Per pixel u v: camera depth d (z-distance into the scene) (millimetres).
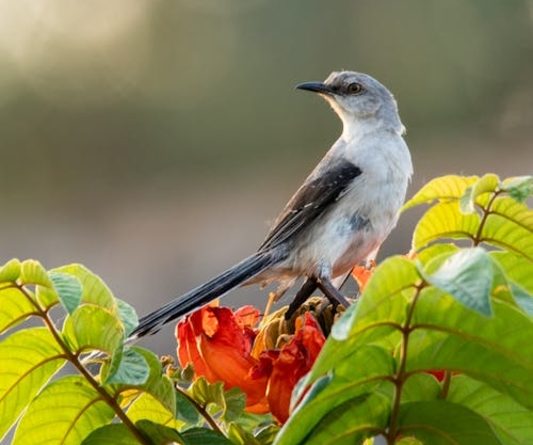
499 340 4777
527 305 4824
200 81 30078
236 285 10570
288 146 29516
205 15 30125
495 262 4477
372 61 28172
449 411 5043
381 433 5102
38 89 30547
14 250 28812
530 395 4922
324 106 29141
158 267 25750
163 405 5539
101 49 30953
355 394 5008
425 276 4422
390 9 28188
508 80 27391
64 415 5664
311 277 10977
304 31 29250
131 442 5527
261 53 29641
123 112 30484
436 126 27422
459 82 27547
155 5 30594
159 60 30484
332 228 11023
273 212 27828
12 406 5680
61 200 30047
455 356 4918
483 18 27594
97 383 5551
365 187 11148
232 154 29688
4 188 30328
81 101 30828
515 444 5230
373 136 11562
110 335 5473
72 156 30750
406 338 4824
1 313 5477
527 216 5789
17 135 30703
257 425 5848
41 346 5566
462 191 6074
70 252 27984
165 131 30312
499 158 25953
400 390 4969
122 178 30109
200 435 5438
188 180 29812
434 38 27859
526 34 27422
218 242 26375
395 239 19016
